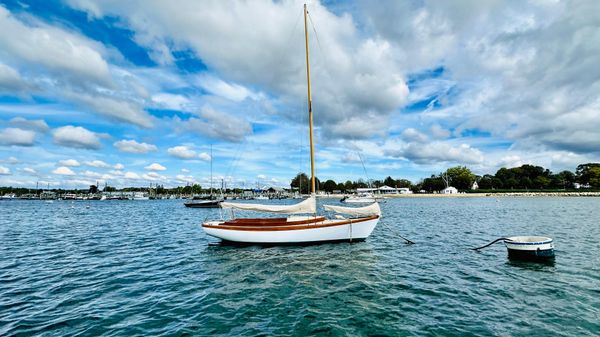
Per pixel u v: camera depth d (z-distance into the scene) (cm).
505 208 5347
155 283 1136
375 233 2367
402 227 2752
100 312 865
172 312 862
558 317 806
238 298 970
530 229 2502
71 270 1330
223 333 732
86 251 1761
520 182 13500
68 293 1029
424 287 1060
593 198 9462
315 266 1349
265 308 886
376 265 1360
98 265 1420
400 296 974
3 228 2983
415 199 10512
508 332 728
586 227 2567
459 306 888
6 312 866
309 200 1800
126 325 780
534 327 752
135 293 1027
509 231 2414
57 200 15412
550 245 1392
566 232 2286
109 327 768
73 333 736
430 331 735
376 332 731
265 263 1409
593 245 1747
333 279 1162
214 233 1816
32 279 1195
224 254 1612
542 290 1016
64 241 2138
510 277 1163
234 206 1809
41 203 11500
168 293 1023
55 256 1625
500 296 966
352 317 818
